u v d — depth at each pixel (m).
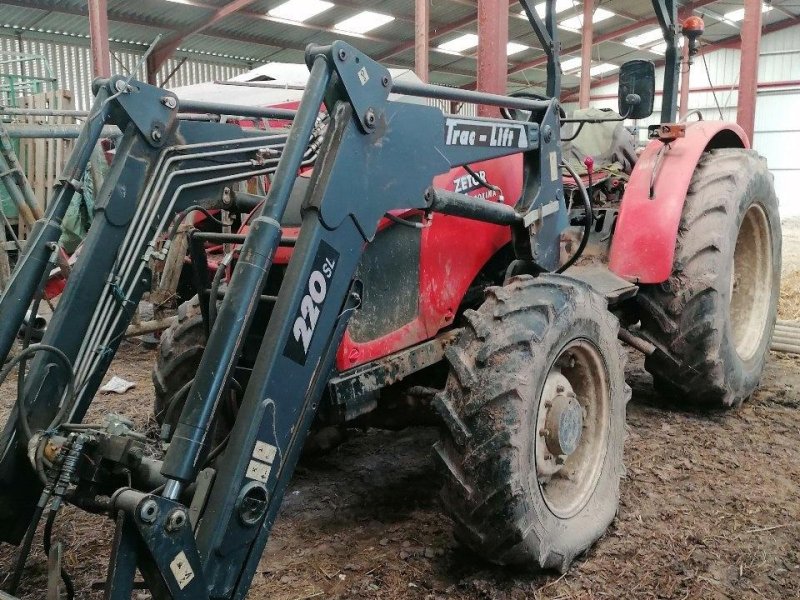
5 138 4.25
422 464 2.90
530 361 1.97
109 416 1.70
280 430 1.60
